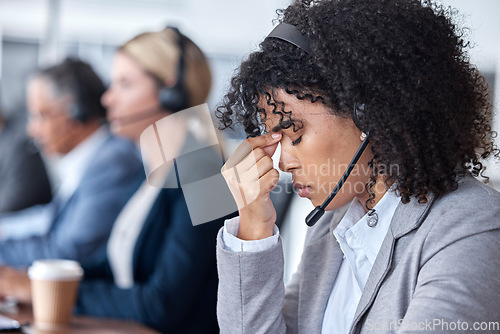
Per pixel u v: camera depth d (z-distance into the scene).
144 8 5.61
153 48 3.21
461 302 1.35
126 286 2.82
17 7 5.62
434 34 1.49
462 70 1.54
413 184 1.50
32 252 3.39
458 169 1.53
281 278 1.71
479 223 1.44
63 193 4.15
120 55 3.29
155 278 2.78
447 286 1.38
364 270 1.68
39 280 2.47
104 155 3.49
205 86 3.28
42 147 4.22
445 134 1.48
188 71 3.21
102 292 2.79
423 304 1.38
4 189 4.54
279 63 1.51
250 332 1.70
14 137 4.79
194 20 5.33
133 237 2.93
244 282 1.68
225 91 1.71
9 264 3.42
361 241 1.66
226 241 1.71
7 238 3.64
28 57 5.69
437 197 1.53
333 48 1.47
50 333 2.37
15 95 5.53
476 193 1.49
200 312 2.80
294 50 1.51
